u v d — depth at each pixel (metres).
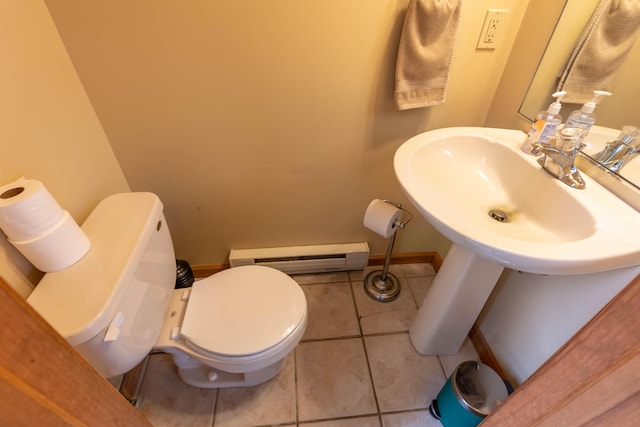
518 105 1.07
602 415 0.43
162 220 0.98
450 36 0.98
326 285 1.60
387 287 1.58
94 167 1.03
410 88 1.06
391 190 1.41
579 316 0.83
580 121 0.80
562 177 0.77
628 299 0.37
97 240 0.82
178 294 1.09
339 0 0.94
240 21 0.94
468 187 0.94
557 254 0.57
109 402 0.51
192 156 1.20
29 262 0.75
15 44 0.75
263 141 1.20
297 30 0.97
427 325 1.23
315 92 1.10
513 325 1.11
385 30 1.00
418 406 1.16
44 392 0.36
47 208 0.67
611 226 0.64
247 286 1.08
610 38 0.76
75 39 0.91
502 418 0.67
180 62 0.99
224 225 1.43
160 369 1.26
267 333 0.95
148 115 1.08
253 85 1.06
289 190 1.35
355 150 1.27
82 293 0.69
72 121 0.94
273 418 1.13
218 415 1.13
